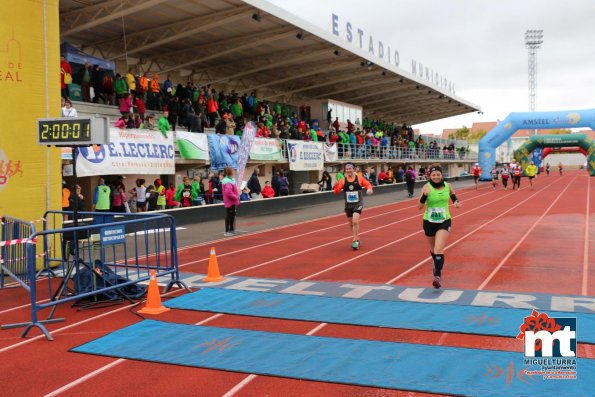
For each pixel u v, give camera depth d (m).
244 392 4.55
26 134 10.32
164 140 18.72
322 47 26.95
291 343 5.72
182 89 22.73
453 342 5.61
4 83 10.05
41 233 6.62
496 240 13.29
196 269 10.30
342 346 5.57
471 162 69.75
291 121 31.89
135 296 7.91
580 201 25.97
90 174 15.65
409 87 41.44
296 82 34.97
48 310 7.47
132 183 20.08
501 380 4.57
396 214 21.56
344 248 12.62
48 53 10.64
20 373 5.15
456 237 13.98
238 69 29.75
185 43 24.34
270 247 13.07
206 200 21.44
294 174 32.12
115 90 19.47
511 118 49.00
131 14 19.83
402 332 6.00
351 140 36.69
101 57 23.53
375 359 5.17
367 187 12.42
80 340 6.13
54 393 4.66
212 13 20.30
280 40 25.36
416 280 8.80
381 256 11.34
